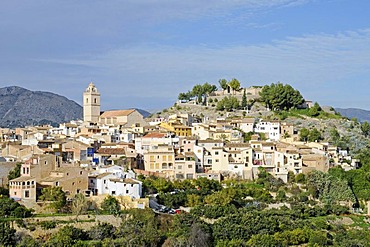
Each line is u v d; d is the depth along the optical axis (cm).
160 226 19088
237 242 18188
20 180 19088
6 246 16050
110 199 19800
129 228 17862
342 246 19525
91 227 17838
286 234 19300
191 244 17662
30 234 17025
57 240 16250
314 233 19662
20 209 17688
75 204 18738
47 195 19100
